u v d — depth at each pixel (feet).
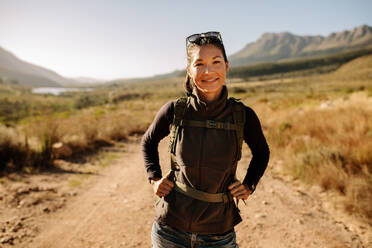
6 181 15.69
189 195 4.18
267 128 33.17
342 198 12.92
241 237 10.75
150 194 15.33
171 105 4.53
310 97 76.79
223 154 4.04
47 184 15.97
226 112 4.15
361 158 16.11
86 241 10.45
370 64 636.07
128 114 61.93
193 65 4.05
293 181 16.31
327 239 10.32
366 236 10.31
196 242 4.18
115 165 21.30
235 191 4.22
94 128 31.07
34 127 24.50
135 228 11.53
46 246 10.01
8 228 10.84
